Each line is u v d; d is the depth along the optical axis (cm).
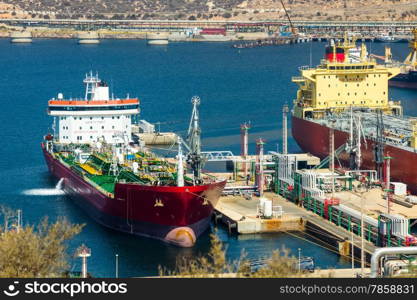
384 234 13162
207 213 14412
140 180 15238
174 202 13838
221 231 14838
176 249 13900
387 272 10919
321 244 13988
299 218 14975
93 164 17550
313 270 11856
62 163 18162
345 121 19700
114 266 12912
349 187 16700
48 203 16900
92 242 14212
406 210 15125
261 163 16725
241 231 14662
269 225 14762
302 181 16000
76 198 16912
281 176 16962
